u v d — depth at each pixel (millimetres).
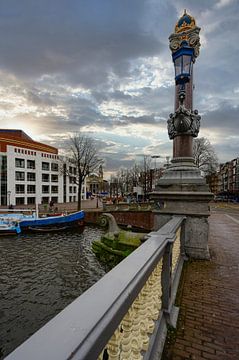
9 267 14047
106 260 10906
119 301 1049
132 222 25344
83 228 25875
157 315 2273
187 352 2232
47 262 14906
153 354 1907
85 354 705
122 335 1268
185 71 5762
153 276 2041
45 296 10562
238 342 2398
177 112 5867
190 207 5316
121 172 76500
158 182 5828
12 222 23234
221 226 11633
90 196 83250
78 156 36188
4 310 9336
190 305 3168
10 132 57000
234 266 4777
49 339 744
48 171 50250
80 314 904
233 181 66875
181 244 5047
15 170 44031
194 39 5785
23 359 645
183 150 6012
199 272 4422
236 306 3141
